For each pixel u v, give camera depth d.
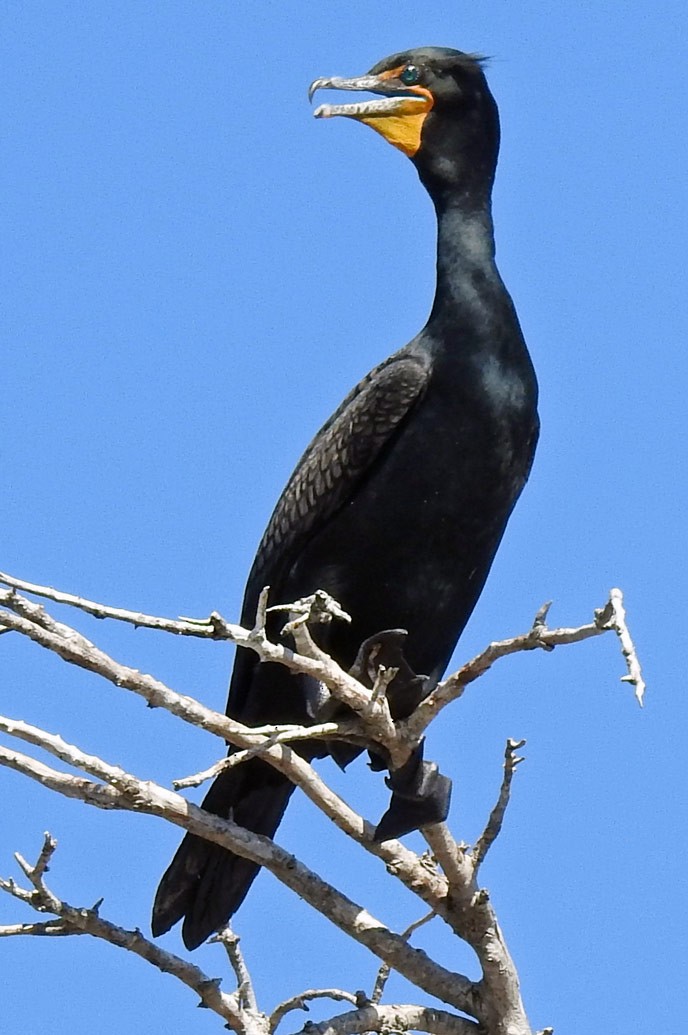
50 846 10.59
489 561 12.47
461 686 9.96
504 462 12.02
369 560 12.23
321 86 13.56
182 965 10.99
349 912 11.49
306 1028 11.02
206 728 10.10
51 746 10.45
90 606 8.88
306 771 11.27
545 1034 11.28
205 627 9.17
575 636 8.93
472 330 12.10
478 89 13.29
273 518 12.82
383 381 12.09
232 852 11.96
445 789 11.16
